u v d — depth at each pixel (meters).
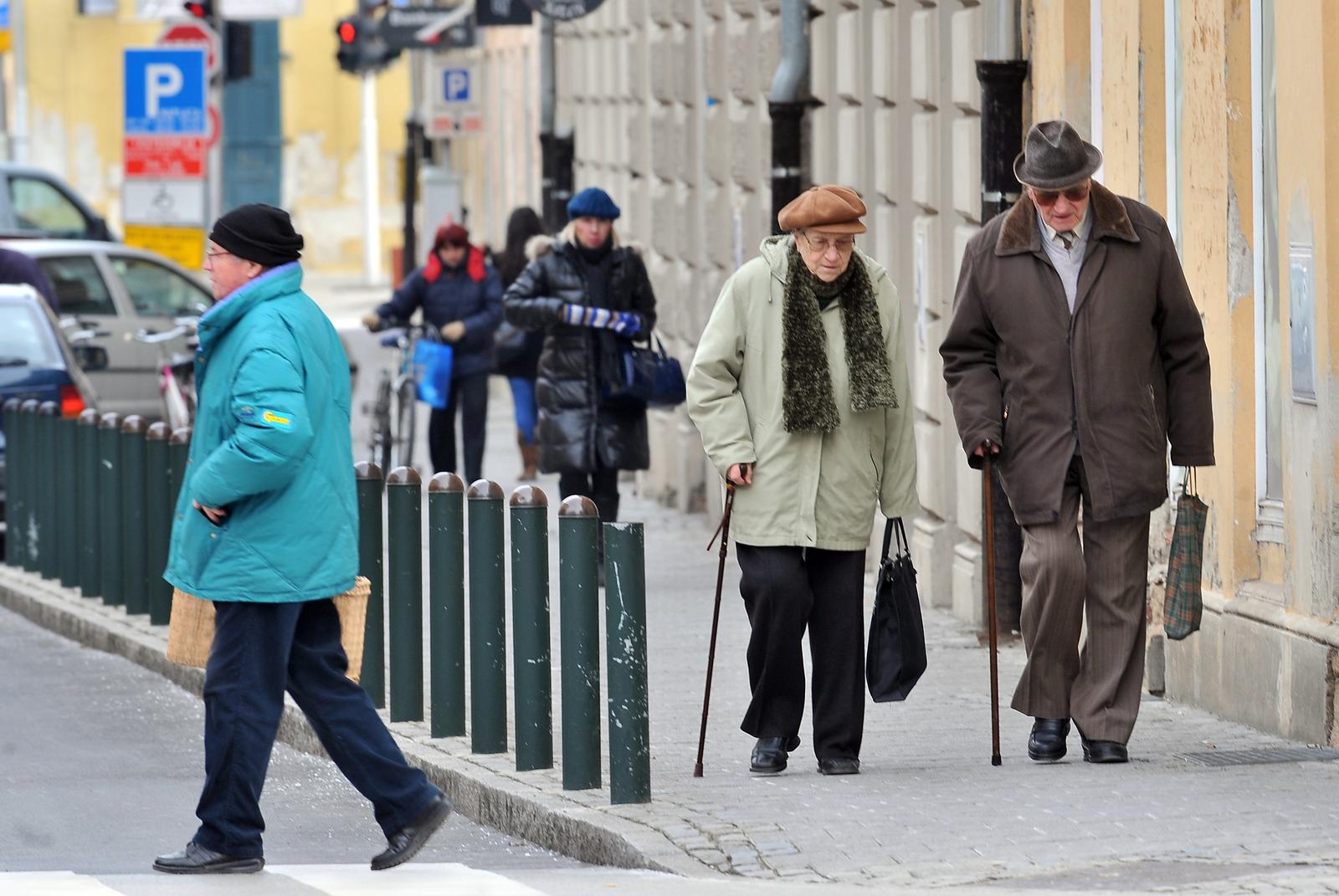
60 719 29.02
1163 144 27.42
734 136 44.25
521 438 54.28
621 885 17.94
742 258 43.97
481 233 92.12
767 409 21.94
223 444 18.34
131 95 52.34
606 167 58.22
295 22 148.25
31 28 144.50
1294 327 23.55
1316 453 23.17
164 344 58.53
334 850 21.45
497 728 23.88
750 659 22.27
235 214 18.75
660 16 50.25
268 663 18.78
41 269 55.91
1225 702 25.06
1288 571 23.91
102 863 20.66
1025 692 22.62
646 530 46.12
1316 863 17.53
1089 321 22.08
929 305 34.38
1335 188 22.81
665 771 22.66
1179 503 22.55
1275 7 23.92
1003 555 30.53
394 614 26.06
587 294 35.28
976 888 17.19
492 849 21.12
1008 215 22.44
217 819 19.00
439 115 78.62
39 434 40.38
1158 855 18.09
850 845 18.94
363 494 26.44
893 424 22.17
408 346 50.56
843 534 21.95
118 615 35.59
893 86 36.19
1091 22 29.23
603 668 28.50
